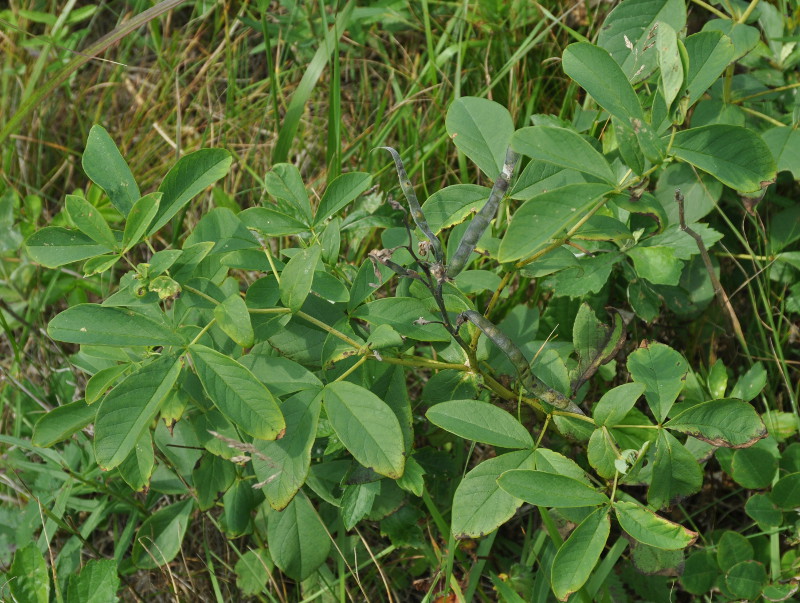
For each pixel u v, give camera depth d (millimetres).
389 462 785
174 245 1128
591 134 1009
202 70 1268
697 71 807
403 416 856
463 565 945
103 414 782
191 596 994
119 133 1306
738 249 1027
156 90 1312
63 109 1322
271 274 861
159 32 1314
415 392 1041
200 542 1028
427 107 1173
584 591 873
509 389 891
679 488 841
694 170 968
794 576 901
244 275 1129
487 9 1134
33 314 1143
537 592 907
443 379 881
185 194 825
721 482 1011
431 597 924
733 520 1007
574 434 871
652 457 859
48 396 1117
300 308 828
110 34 1047
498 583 899
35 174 1280
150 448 867
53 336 788
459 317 819
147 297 810
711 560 908
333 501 904
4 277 1148
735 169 780
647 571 854
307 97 1091
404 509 930
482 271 917
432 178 1137
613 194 777
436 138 1137
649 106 942
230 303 797
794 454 929
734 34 948
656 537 784
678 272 894
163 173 1223
